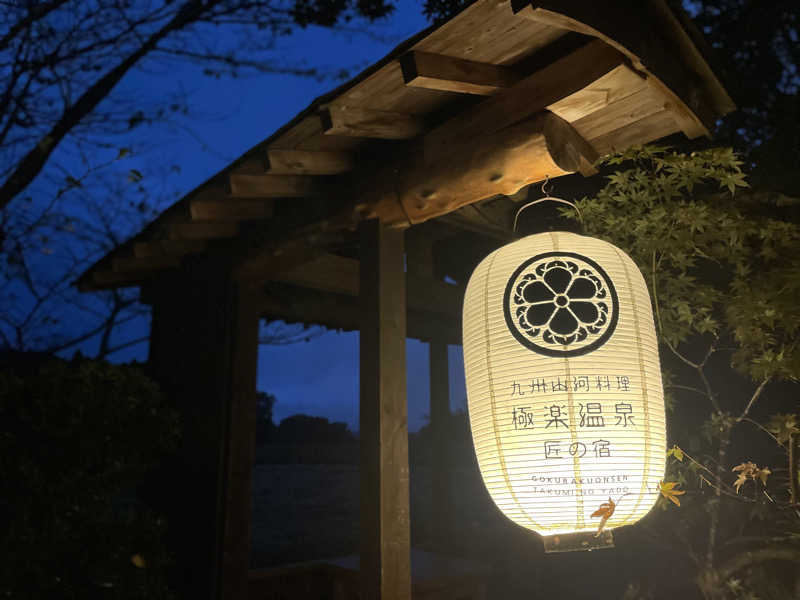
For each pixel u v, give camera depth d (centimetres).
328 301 636
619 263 224
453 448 1282
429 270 600
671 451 297
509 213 447
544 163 268
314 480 1123
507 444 208
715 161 288
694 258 356
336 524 856
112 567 387
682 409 399
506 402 210
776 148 345
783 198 298
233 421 485
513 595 545
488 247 615
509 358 213
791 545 304
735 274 324
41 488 387
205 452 493
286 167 343
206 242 534
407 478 326
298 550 730
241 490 480
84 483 405
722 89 270
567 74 251
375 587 304
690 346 405
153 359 594
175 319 569
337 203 375
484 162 287
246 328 507
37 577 363
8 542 359
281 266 476
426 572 501
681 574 450
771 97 442
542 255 224
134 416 445
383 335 333
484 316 225
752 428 378
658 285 331
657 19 238
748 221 295
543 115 264
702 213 292
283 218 434
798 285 269
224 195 413
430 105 311
